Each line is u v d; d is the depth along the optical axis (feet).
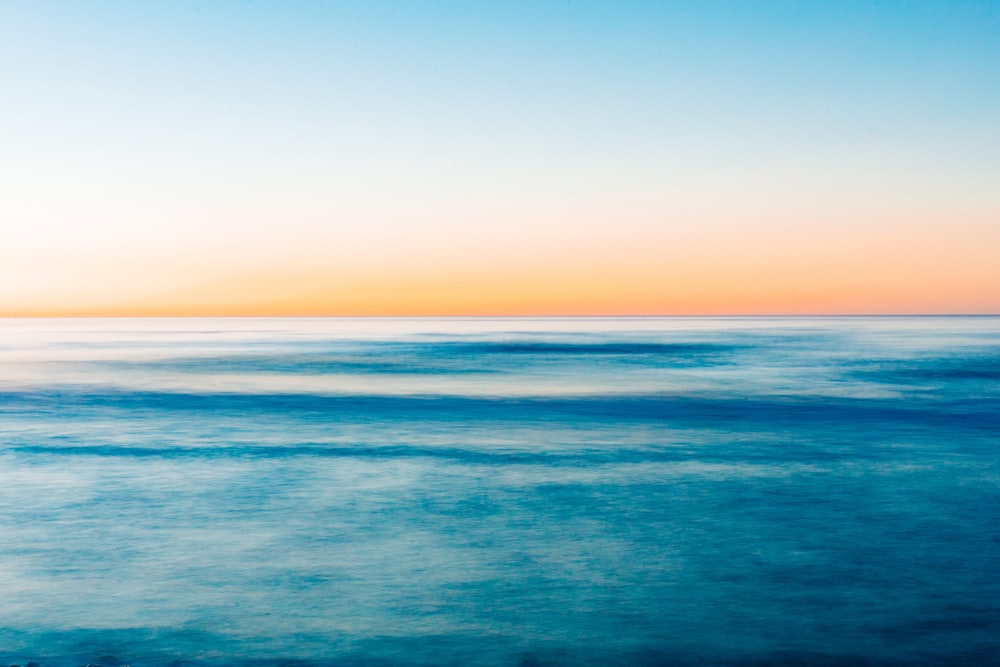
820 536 32.94
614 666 20.62
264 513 37.47
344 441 61.62
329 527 34.76
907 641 22.07
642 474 47.21
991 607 24.61
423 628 23.12
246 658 21.21
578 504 39.24
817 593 25.89
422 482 44.93
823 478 45.85
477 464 50.96
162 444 60.29
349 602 25.27
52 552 30.86
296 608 24.76
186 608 24.80
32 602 25.38
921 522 35.37
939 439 61.77
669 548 31.22
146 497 41.11
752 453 55.26
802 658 21.02
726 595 25.75
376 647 21.84
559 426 70.28
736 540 32.40
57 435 65.51
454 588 26.53
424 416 78.38
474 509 38.17
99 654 21.48
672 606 24.76
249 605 25.03
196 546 31.68
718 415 78.33
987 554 30.27
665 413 80.07
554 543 32.01
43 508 38.60
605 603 25.05
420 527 34.65
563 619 23.76
